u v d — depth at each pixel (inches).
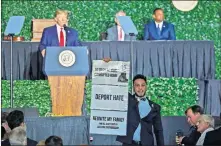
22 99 553.3
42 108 550.3
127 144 451.8
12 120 440.5
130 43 586.6
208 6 725.3
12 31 559.5
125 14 665.0
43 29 618.8
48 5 718.5
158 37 634.8
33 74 589.6
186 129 535.2
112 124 435.2
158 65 586.9
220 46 721.6
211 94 568.7
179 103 564.4
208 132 429.7
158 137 462.3
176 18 724.7
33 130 499.5
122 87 434.3
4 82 563.5
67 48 518.0
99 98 434.9
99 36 717.9
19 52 589.3
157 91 563.2
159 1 724.7
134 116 454.0
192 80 565.6
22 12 714.2
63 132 501.0
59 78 515.2
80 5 719.7
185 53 587.8
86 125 503.2
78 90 516.7
